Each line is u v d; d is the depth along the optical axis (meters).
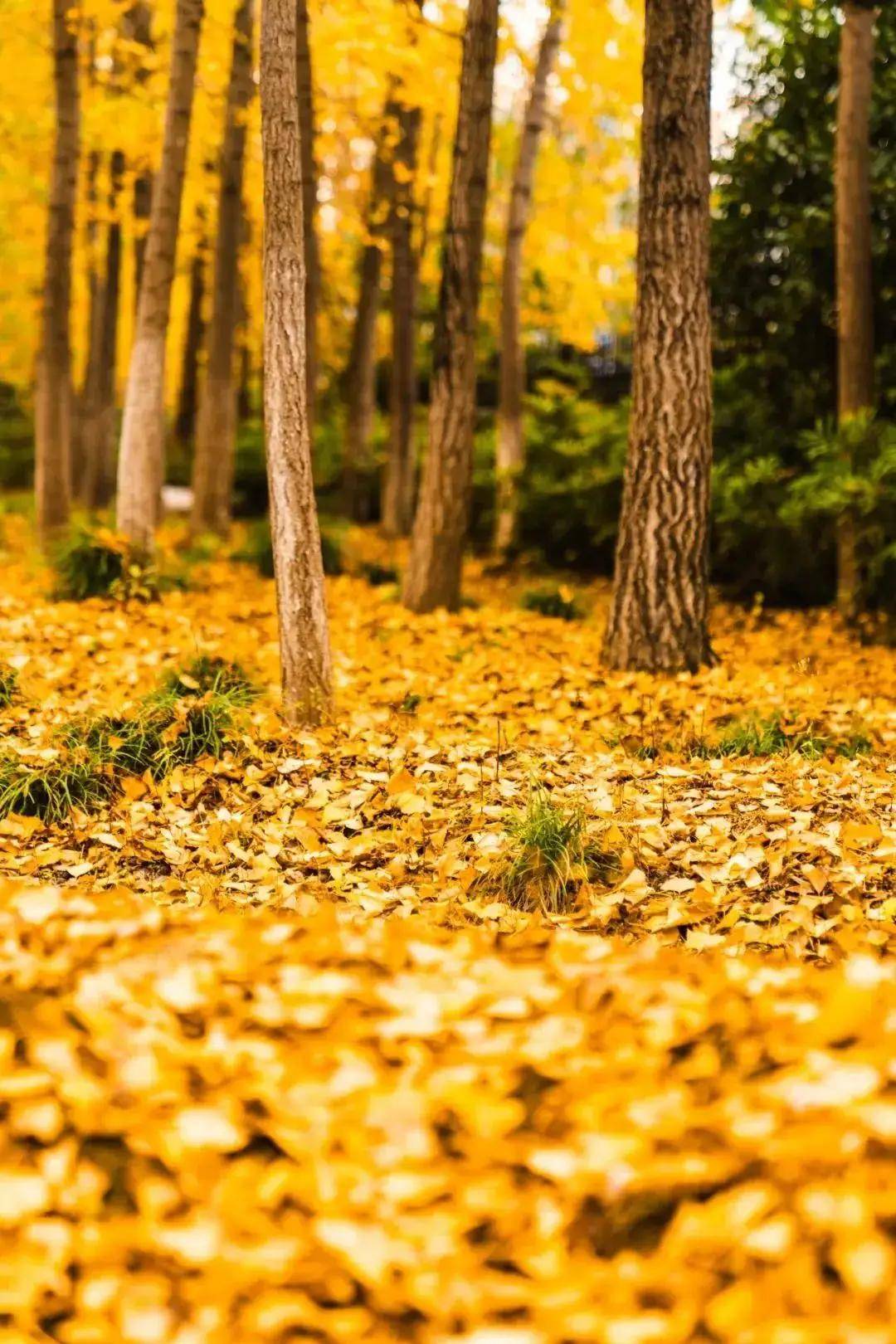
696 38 8.33
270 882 4.45
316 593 6.54
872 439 11.09
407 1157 2.16
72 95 13.14
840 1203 1.92
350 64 13.06
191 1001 2.61
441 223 19.16
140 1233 2.11
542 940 3.02
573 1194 2.06
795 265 13.54
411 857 4.66
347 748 6.04
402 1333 1.95
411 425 18.02
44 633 8.80
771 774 5.74
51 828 5.05
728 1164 2.03
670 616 8.62
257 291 21.38
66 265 13.56
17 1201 2.15
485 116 10.67
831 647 10.76
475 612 11.06
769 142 13.82
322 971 2.80
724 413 14.46
